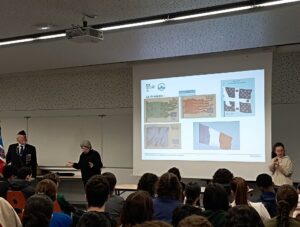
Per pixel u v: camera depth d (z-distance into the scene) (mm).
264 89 6387
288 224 2375
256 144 6445
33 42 5766
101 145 8398
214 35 5434
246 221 1792
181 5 4227
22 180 4520
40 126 9047
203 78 6910
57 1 4074
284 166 5828
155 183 3521
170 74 7195
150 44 5965
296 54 6668
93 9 4348
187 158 7035
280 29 5141
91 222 1890
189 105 7031
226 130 6711
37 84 9109
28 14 4508
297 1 4062
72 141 8703
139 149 7461
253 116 6477
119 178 8203
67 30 4836
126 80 8188
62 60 7289
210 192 2662
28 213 2189
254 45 6137
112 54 6734
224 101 6734
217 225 2531
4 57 6945
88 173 7137
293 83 6680
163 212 2941
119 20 4781
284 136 6715
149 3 4160
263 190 3926
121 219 2230
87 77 8578
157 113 7305
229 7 4277
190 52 6625
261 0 4090
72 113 8719
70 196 8562
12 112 9367
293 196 2672
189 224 1349
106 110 8375
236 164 6605
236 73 6625
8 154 7418
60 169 8789
